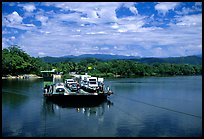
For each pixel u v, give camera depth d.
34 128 31.80
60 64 193.75
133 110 44.16
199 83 114.00
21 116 38.53
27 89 79.62
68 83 68.88
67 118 37.38
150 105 50.12
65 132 30.11
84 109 44.47
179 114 40.94
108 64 194.62
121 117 38.34
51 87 55.69
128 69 194.00
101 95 50.06
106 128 31.89
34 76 166.75
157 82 120.62
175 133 29.81
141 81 129.12
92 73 181.38
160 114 40.88
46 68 180.62
